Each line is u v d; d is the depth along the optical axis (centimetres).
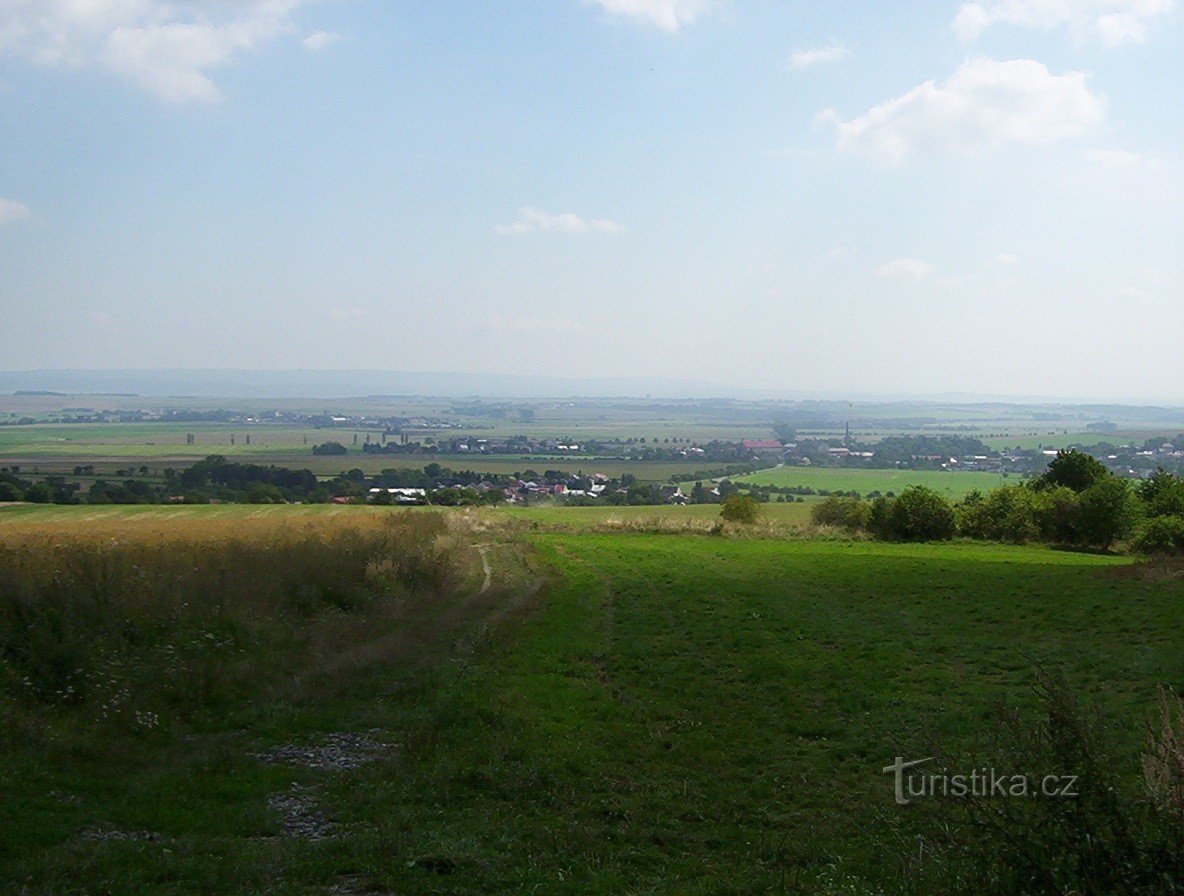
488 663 1877
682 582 3384
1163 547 5316
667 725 1498
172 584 1980
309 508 6588
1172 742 672
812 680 1811
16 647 1467
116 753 1191
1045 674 769
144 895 777
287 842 953
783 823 1077
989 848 695
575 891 845
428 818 1053
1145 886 628
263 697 1525
